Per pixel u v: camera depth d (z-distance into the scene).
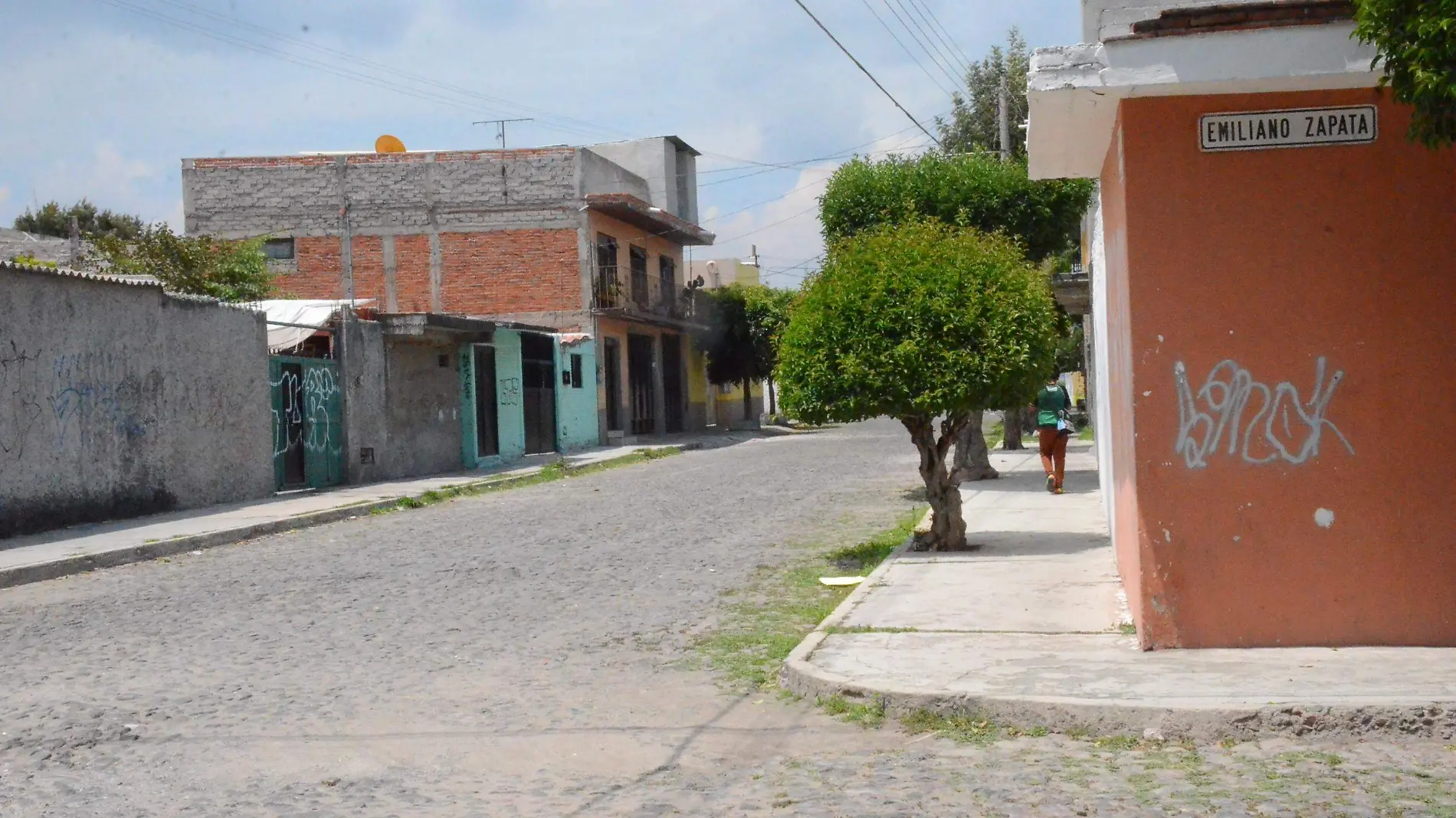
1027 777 5.00
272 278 33.28
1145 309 6.70
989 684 6.12
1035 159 8.37
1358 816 4.37
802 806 4.79
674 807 4.85
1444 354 6.48
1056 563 10.38
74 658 8.01
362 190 38.41
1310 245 6.56
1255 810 4.49
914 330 10.66
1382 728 5.32
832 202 19.02
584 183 38.12
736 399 58.59
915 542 11.62
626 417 41.25
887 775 5.14
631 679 7.10
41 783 5.30
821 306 11.01
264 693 6.87
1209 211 6.63
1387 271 6.51
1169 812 4.51
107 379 16.36
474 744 5.83
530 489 22.47
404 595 10.31
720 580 10.70
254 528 15.68
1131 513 7.22
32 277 15.07
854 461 25.67
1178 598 6.70
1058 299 20.41
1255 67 6.33
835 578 10.44
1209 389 6.64
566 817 4.76
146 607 10.20
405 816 4.79
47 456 15.24
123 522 16.16
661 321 43.28
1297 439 6.58
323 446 21.97
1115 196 7.52
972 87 38.00
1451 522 6.47
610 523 15.54
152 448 17.22
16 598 11.02
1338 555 6.55
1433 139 5.41
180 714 6.44
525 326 30.48
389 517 17.98
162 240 26.77
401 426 24.53
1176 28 6.41
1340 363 6.54
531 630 8.66
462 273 38.38
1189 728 5.44
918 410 10.79
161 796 5.11
